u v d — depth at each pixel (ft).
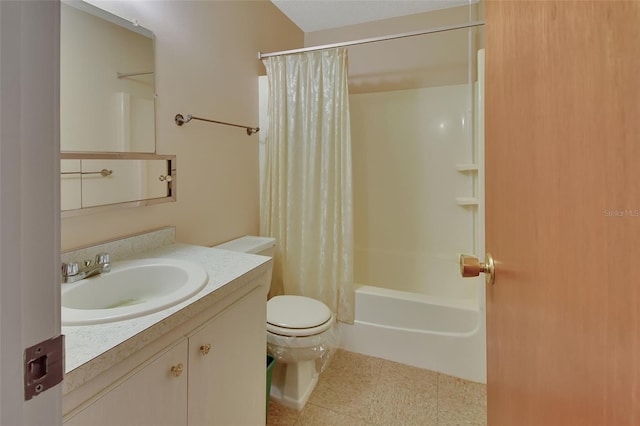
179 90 4.79
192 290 2.89
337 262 6.31
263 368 3.93
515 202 1.86
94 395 1.99
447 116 7.59
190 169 5.07
